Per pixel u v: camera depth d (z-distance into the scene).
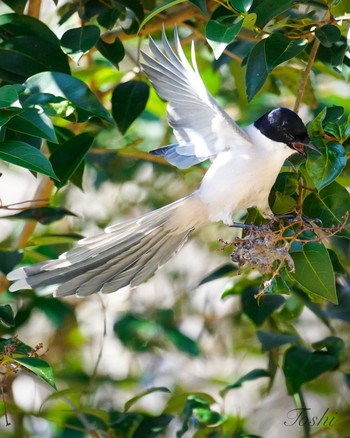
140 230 8.21
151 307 12.73
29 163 7.28
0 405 8.80
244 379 10.27
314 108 11.30
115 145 12.23
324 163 7.77
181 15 10.39
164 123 13.09
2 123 7.36
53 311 10.98
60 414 10.52
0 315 8.68
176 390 12.77
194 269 13.41
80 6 9.42
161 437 10.24
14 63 8.98
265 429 12.49
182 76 7.46
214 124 7.68
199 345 12.41
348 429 11.22
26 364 7.41
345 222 7.84
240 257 7.84
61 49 9.02
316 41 8.45
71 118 8.29
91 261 8.23
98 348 13.11
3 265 9.96
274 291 7.98
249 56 8.23
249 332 12.57
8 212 13.68
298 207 8.15
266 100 12.90
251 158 7.82
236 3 7.92
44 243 10.41
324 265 7.93
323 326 12.39
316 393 11.95
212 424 9.66
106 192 13.44
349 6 8.80
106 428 9.89
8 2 9.48
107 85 12.40
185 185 13.19
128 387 12.29
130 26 9.46
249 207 8.41
